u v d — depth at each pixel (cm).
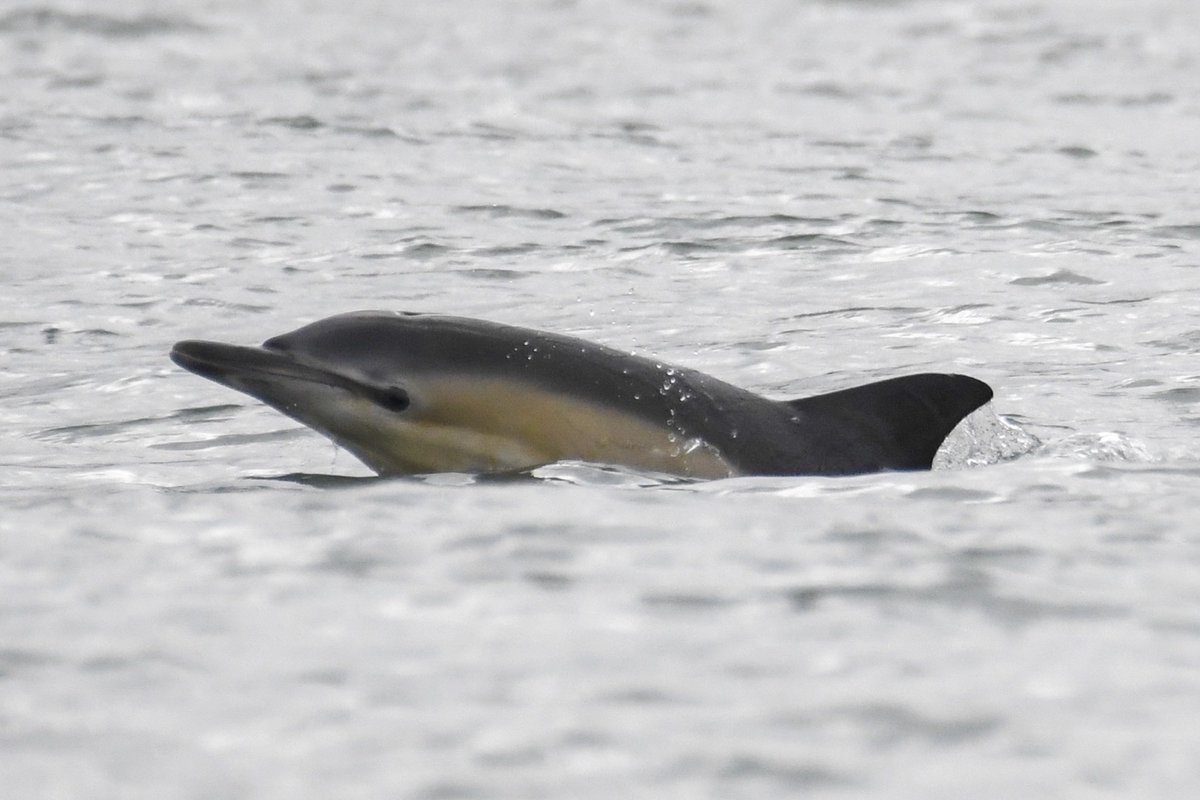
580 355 3033
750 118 9738
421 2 15562
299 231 6384
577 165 8062
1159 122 9750
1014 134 9225
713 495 2744
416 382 2962
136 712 1770
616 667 1894
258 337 4700
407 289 5384
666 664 1905
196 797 1577
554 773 1620
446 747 1680
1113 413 3681
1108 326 4703
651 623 2052
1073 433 3450
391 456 3016
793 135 9106
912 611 2091
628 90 10838
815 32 14312
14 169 7662
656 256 5922
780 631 2016
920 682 1836
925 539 2436
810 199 7081
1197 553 2359
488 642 1980
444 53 12550
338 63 11825
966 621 2050
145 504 2708
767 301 5156
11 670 1889
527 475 2909
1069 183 7562
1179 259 5741
